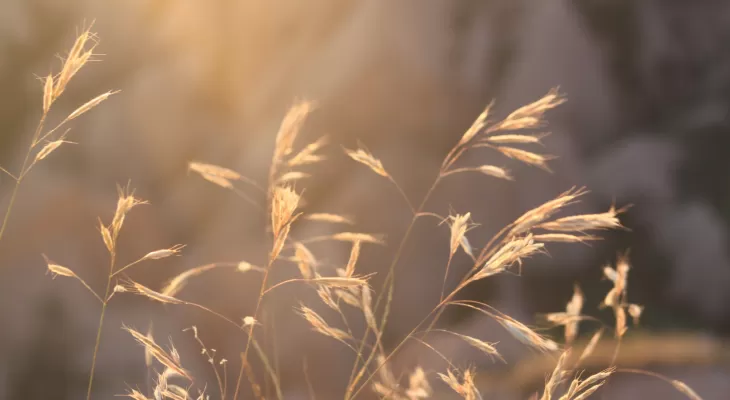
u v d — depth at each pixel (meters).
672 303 3.84
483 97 4.11
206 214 4.43
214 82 4.88
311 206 3.88
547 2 4.28
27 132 4.79
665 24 4.64
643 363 2.44
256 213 4.04
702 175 4.28
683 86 4.64
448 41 4.18
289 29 4.77
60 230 3.97
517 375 2.25
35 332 3.52
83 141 4.79
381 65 4.09
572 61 4.22
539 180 3.85
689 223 3.96
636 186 4.05
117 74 5.17
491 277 3.63
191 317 3.69
